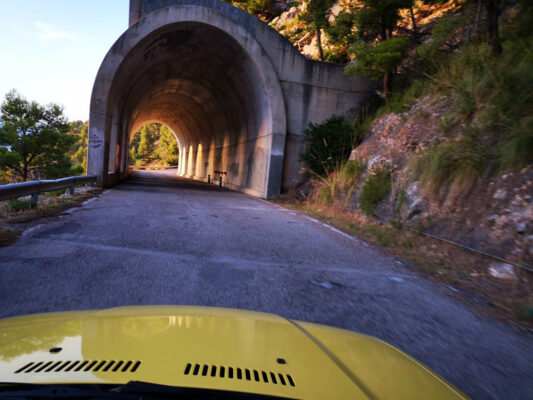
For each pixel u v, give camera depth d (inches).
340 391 45.3
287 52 826.8
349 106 855.7
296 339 66.7
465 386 116.8
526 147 305.0
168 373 42.2
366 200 468.1
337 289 211.6
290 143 839.1
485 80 422.0
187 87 1291.8
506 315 192.4
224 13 794.8
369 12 682.8
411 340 150.2
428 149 424.5
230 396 37.7
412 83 673.0
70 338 54.4
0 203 397.4
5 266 203.8
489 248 276.5
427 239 338.3
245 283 208.1
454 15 617.0
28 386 36.6
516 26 495.2
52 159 1233.4
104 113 718.5
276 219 478.6
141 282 194.5
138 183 1050.7
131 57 759.7
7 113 1174.3
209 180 1510.8
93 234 300.0
